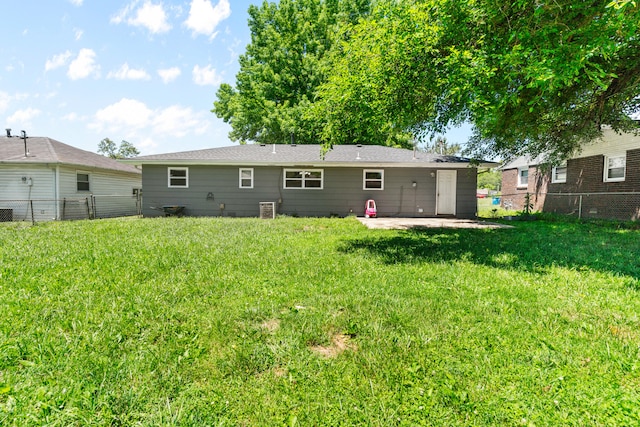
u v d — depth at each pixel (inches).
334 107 241.8
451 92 189.3
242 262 180.1
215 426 58.9
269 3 950.4
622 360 78.8
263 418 61.1
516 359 80.3
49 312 107.0
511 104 229.3
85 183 552.4
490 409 62.9
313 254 204.7
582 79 218.4
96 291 130.6
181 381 71.4
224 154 543.2
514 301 120.6
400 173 513.0
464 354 82.7
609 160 464.4
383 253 209.3
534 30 176.1
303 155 539.2
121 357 81.0
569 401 64.7
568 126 316.2
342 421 60.7
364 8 868.0
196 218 459.5
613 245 237.0
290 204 521.0
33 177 490.0
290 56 889.5
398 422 60.4
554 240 262.7
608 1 159.2
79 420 59.6
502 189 804.0
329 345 89.7
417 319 104.0
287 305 118.4
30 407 62.1
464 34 198.5
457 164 484.7
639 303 117.9
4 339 87.1
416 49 196.9
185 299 122.5
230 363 78.4
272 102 861.2
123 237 267.1
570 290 134.1
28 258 185.8
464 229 344.5
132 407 63.2
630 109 292.7
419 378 73.1
